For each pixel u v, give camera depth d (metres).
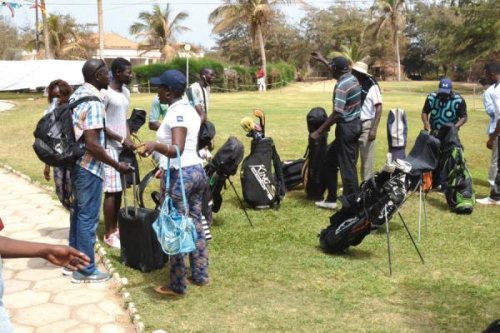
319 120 7.28
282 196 7.24
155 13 49.62
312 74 72.06
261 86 40.72
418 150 6.41
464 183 6.95
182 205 4.35
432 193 7.99
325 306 4.34
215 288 4.67
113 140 5.45
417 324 4.04
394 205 5.22
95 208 4.72
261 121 7.12
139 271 5.01
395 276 4.95
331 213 6.99
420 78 77.19
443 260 5.35
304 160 8.20
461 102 7.71
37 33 42.75
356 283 4.79
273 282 4.81
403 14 62.62
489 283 4.79
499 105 7.51
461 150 7.05
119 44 54.38
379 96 7.19
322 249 5.64
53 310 4.27
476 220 6.69
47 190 8.12
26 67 31.75
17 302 4.40
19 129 15.16
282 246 5.75
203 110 6.82
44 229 6.30
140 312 4.20
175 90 4.25
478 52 41.94
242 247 5.70
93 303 4.41
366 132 7.28
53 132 4.50
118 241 5.66
